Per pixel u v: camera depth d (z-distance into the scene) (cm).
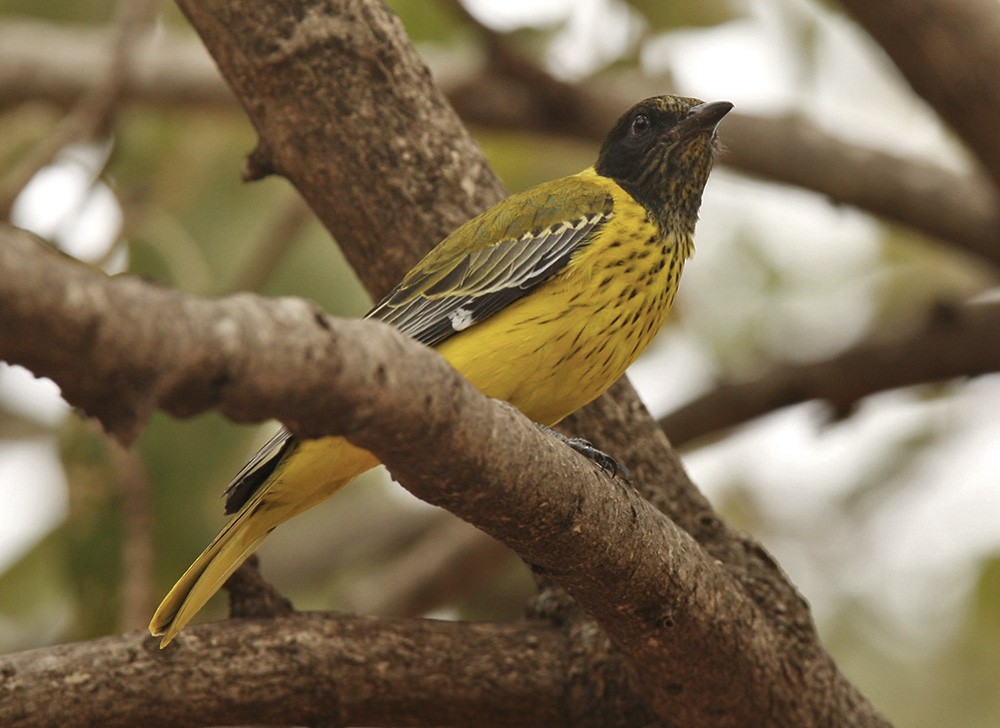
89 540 1155
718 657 822
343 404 554
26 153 1532
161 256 1237
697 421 1351
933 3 1040
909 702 1516
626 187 1044
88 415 497
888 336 1321
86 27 1653
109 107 1219
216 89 1462
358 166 933
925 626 1560
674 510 934
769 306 1636
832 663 905
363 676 831
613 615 787
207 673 802
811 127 1388
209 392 500
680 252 1015
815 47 1537
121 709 789
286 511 848
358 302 1483
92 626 1164
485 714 862
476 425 627
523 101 1373
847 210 1392
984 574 1486
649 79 1419
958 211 1354
